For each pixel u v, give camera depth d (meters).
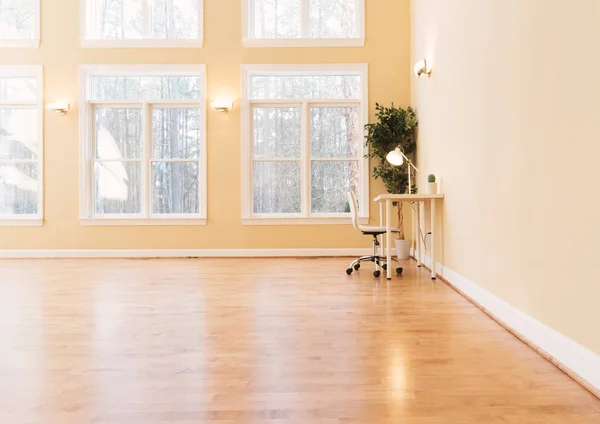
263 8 5.62
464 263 3.26
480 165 2.91
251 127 5.60
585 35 1.69
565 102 1.84
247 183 5.52
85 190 5.48
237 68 5.51
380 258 4.35
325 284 3.64
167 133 5.61
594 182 1.63
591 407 1.45
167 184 5.61
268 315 2.65
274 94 5.61
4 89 5.60
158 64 5.50
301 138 5.59
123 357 1.94
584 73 1.70
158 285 3.63
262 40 5.48
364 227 4.26
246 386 1.63
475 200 3.02
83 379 1.70
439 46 4.03
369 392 1.57
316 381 1.67
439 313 2.70
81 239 5.50
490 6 2.72
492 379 1.69
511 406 1.46
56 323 2.49
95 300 3.07
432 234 3.84
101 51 5.50
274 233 5.53
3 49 5.48
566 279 1.82
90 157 5.57
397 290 3.39
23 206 5.59
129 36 5.63
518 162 2.31
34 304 2.96
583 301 1.69
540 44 2.07
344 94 5.59
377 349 2.04
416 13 5.10
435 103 4.20
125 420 1.37
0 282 3.79
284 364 1.85
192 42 5.48
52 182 5.48
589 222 1.66
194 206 5.61
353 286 3.55
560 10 1.88
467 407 1.45
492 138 2.69
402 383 1.65
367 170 5.48
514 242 2.36
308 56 5.51
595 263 1.62
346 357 1.93
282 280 3.84
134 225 5.50
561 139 1.87
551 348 1.91
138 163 5.61
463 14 3.29
